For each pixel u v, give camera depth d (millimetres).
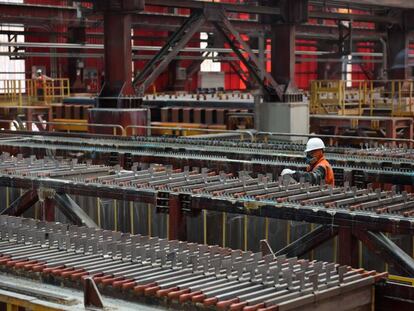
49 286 5277
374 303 5227
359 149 14023
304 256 7910
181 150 14578
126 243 5820
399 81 26062
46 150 15297
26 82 30922
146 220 8852
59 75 34312
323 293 4730
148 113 19672
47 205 8914
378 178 11453
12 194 10000
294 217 7480
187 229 8406
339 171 11727
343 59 38750
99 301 4738
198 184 8727
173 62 35875
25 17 24609
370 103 26234
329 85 31562
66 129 26828
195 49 28281
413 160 12453
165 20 27625
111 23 19219
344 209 7402
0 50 34594
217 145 15211
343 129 23938
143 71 19938
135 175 9273
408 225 6832
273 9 22266
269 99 22516
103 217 9211
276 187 8539
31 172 9469
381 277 5223
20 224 6582
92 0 19312
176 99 26609
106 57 19344
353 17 26703
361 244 7566
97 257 5699
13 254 5777
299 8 22547
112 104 19281
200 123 25297
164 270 5297
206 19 20516
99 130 19375
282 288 4848
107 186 8547
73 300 4863
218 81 42531
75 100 28125
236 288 4871
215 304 4594
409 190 12211
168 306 4762
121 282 4949
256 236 8031
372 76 44156
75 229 6336
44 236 6180
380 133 23297
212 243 8281
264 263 5414
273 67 22875
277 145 15055
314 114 25703
